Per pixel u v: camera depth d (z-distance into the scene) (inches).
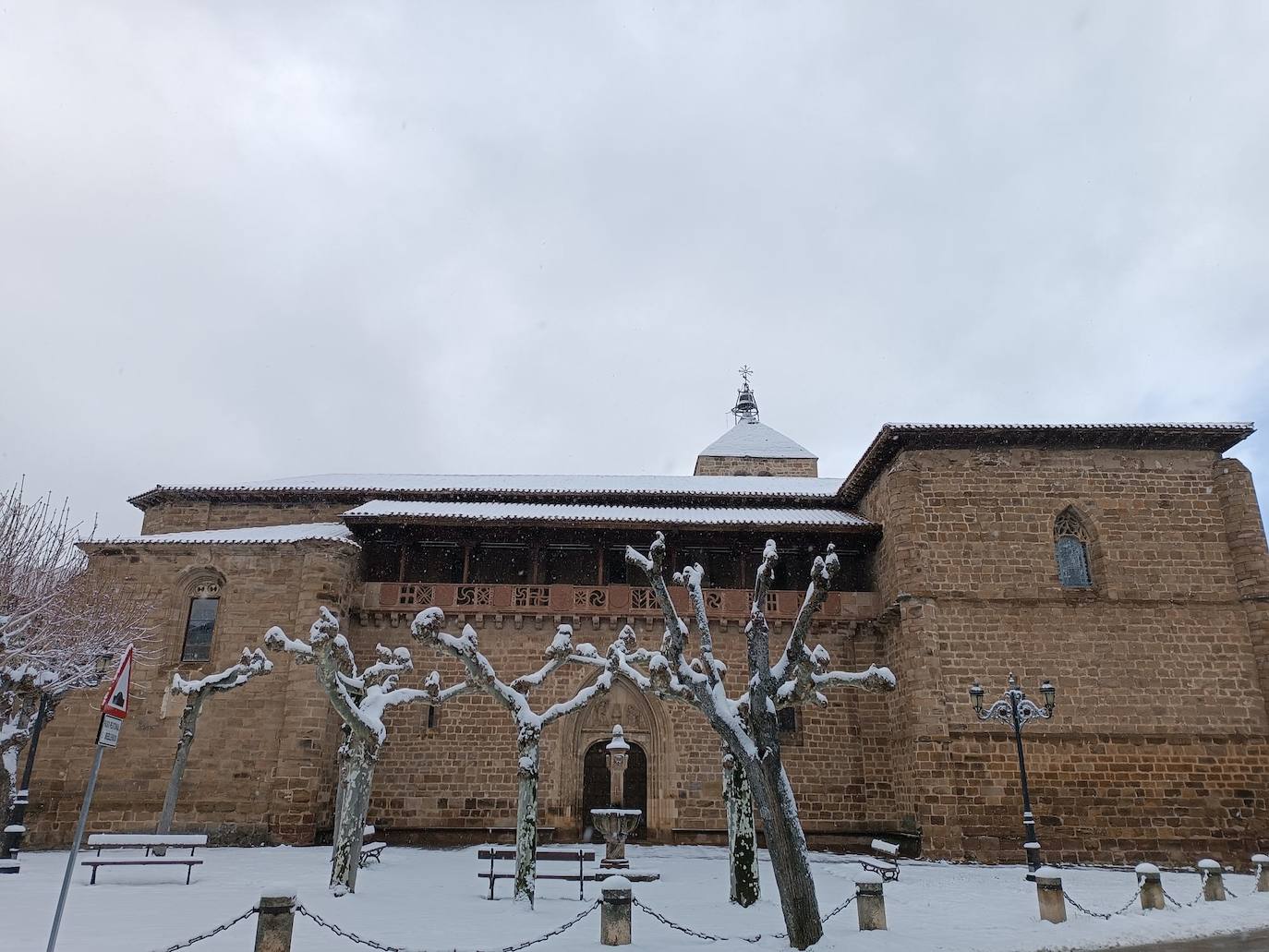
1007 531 1093.1
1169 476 1116.5
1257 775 991.6
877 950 441.4
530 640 1152.8
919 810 987.3
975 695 869.8
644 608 1146.7
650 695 1142.3
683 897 639.8
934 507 1103.6
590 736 1134.4
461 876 732.0
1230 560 1076.5
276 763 1023.6
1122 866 944.9
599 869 721.0
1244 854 962.7
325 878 678.5
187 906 524.1
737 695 1131.9
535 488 1349.7
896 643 1119.0
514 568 1236.5
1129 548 1084.5
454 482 1397.6
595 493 1318.9
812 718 1140.5
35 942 397.4
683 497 1318.9
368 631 1147.9
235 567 1117.1
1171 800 982.4
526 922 503.5
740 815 606.5
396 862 855.1
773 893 653.9
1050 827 971.3
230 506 1318.9
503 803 1091.9
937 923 530.9
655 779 1114.7
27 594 924.6
